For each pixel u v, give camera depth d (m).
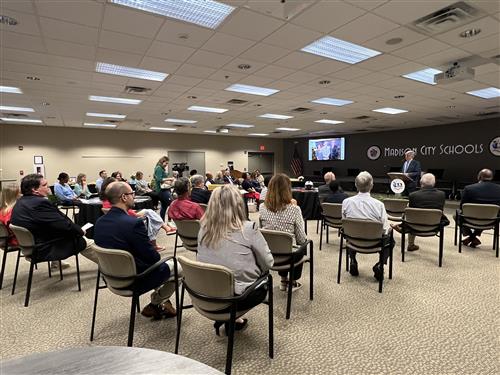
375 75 5.17
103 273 2.04
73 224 2.92
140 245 2.04
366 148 13.49
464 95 6.62
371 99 7.01
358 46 3.97
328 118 9.73
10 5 2.84
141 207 5.38
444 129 10.99
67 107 7.71
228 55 4.20
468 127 10.35
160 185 6.21
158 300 2.40
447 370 1.82
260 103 7.43
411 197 3.88
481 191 4.15
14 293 2.94
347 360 1.92
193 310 2.59
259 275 1.89
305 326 2.32
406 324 2.33
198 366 0.83
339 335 2.20
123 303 2.73
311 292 2.76
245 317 2.45
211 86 5.84
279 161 16.89
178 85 5.73
